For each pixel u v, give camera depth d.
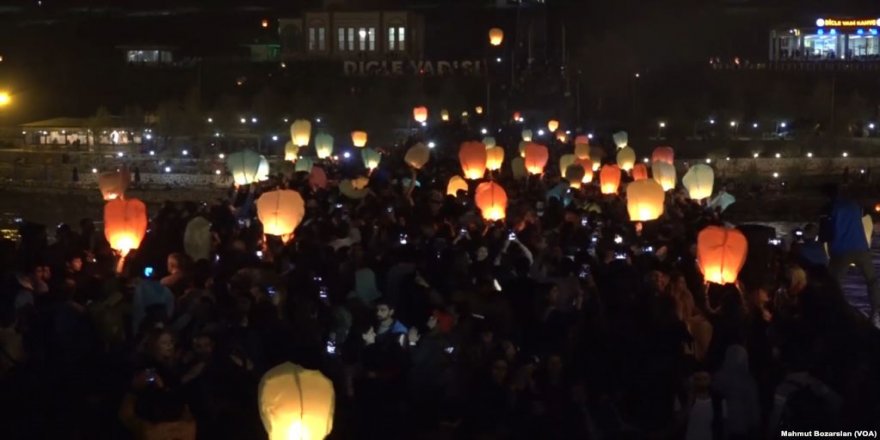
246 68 110.50
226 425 10.88
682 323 12.40
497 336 12.10
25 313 12.47
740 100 96.12
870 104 94.75
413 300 13.48
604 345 11.89
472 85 97.19
